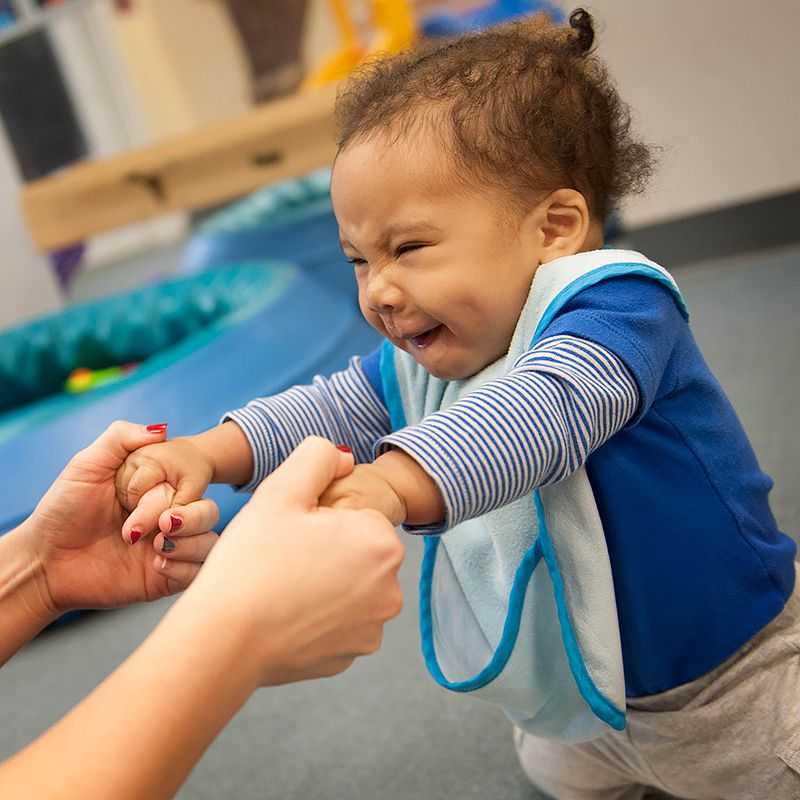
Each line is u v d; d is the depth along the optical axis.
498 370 0.63
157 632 0.39
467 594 0.70
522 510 0.64
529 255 0.62
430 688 1.07
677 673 0.66
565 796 0.82
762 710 0.65
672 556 0.63
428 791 0.91
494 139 0.60
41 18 4.01
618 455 0.61
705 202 2.50
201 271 2.83
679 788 0.72
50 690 1.28
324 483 0.45
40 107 4.08
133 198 2.70
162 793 0.37
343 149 0.62
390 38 2.57
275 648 0.40
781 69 2.34
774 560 0.66
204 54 4.18
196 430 1.60
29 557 0.60
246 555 0.41
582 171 0.65
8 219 3.34
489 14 2.55
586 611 0.61
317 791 0.94
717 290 2.21
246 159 2.59
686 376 0.63
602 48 2.44
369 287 0.61
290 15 3.95
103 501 0.60
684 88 2.42
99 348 2.67
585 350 0.54
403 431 0.51
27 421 2.32
